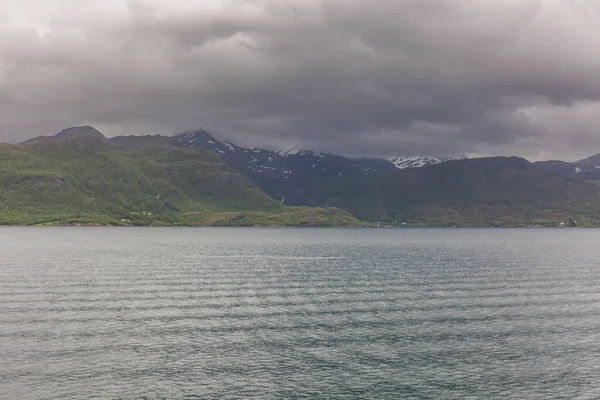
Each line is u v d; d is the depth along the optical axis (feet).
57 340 200.03
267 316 248.73
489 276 404.16
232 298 295.07
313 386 158.92
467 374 171.22
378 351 193.98
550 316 253.44
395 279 381.40
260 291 320.50
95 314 247.29
